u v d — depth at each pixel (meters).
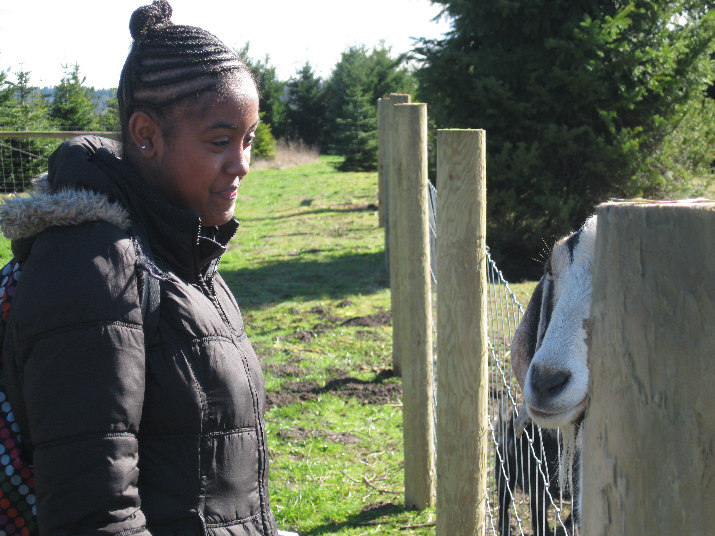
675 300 1.00
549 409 2.19
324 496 4.66
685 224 0.98
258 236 15.73
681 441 1.01
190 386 1.44
